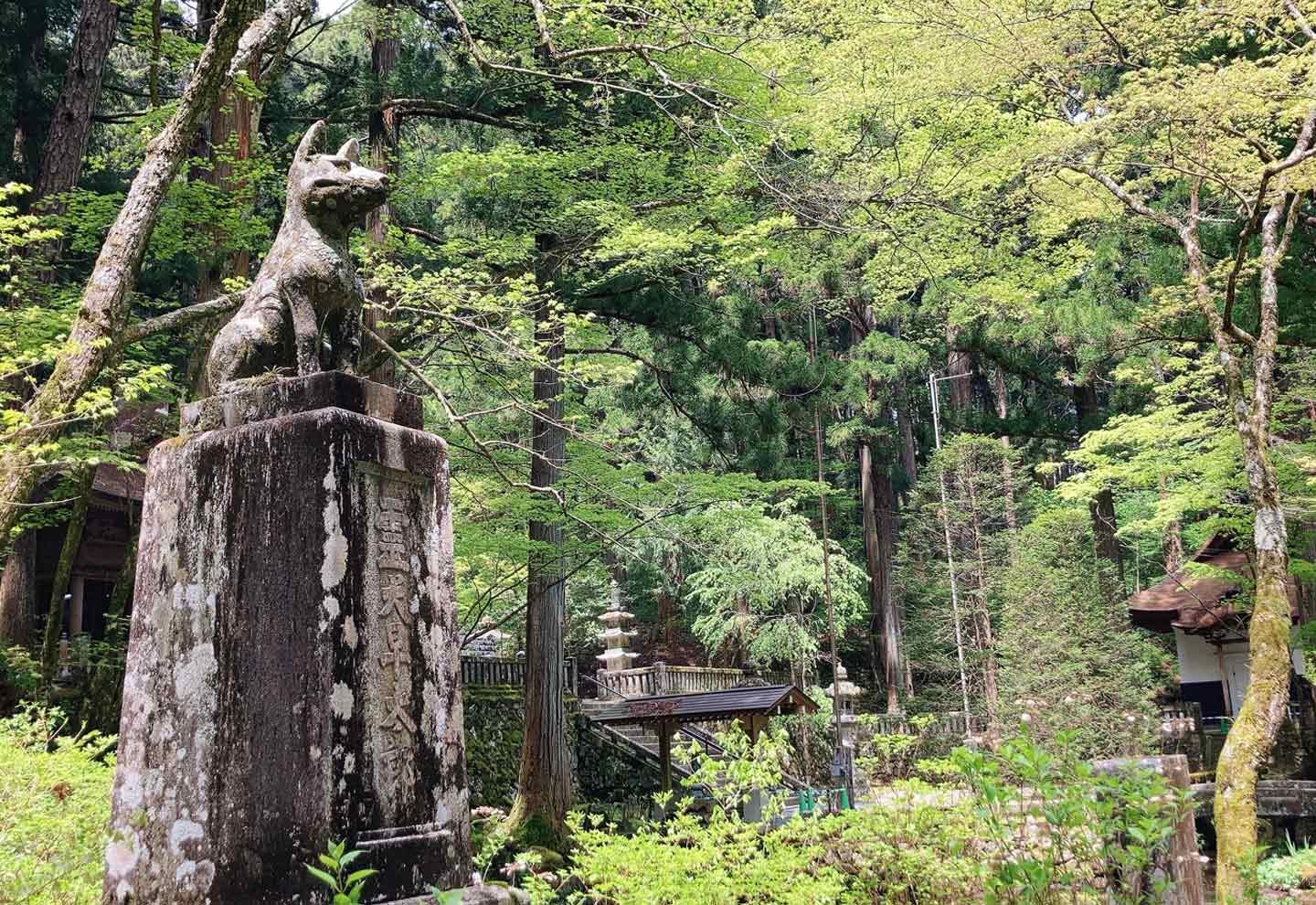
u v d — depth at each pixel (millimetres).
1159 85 10422
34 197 16406
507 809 16656
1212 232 13391
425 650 3529
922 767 5895
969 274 18078
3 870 4000
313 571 3219
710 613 28562
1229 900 5219
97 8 14328
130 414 14086
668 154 12938
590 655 28938
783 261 15766
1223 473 13664
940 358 22578
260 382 3668
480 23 13078
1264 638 8828
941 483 28844
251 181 11367
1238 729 8477
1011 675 20312
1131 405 18469
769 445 15852
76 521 11938
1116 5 11234
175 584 3471
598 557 15586
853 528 32000
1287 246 10719
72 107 14078
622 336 17734
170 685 3391
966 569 27844
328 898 2951
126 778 3404
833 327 28422
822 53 12516
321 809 3023
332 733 3086
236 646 3293
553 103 13438
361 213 4043
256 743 3176
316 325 3850
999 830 4496
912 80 11820
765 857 5750
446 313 10000
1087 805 4047
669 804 15750
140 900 3252
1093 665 19328
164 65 10977
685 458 24844
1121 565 26766
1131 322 15789
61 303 10492
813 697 25359
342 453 3324
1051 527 21625
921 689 29734
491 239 12000
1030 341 19547
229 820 3162
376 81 13656
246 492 3406
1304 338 13125
